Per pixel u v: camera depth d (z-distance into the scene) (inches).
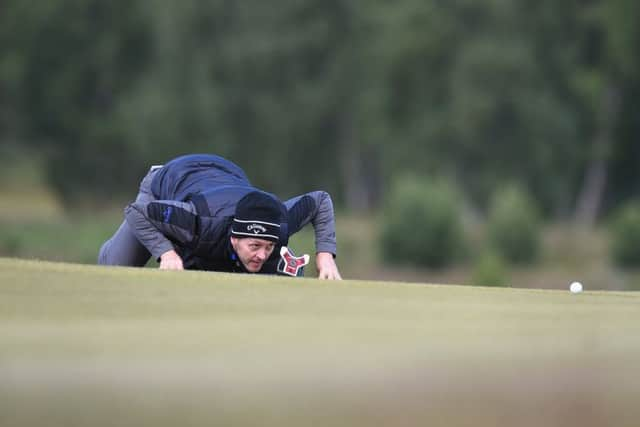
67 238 4055.1
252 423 127.8
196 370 143.3
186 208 546.6
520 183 5580.7
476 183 5565.9
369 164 6348.4
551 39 5910.4
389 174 5802.2
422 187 4178.2
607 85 5802.2
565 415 148.9
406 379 145.9
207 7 5826.8
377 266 4146.2
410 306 266.1
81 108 6082.7
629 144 6043.3
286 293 290.4
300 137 5944.9
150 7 5944.9
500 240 4217.5
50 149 6067.9
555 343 185.2
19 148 6284.5
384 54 5708.7
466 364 157.6
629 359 172.2
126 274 317.1
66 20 5984.3
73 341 167.0
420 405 139.1
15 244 3841.0
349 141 6127.0
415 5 5713.6
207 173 607.2
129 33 6063.0
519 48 5595.5
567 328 213.8
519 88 5561.0
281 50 5787.4
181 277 326.3
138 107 5629.9
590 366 165.2
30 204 6058.1
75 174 6092.5
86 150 6013.8
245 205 538.9
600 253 4611.2
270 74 5856.3
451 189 4746.6
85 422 124.1
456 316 241.9
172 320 211.0
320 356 157.0
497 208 4311.0
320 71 6008.9
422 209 4109.3
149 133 5570.9
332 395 137.2
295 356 156.3
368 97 5797.2
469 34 5738.2
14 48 6043.3
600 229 5565.9
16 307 226.4
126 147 5856.3
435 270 4097.0
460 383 147.8
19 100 6023.6
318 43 5905.5
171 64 5723.4
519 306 282.2
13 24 6033.5
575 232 5226.4
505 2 5644.7
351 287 323.9
